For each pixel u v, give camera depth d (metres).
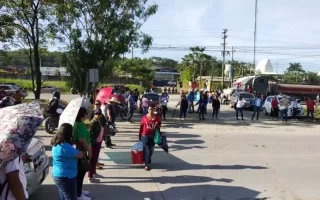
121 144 12.51
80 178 6.52
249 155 11.22
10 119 3.02
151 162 9.96
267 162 10.28
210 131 16.81
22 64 104.50
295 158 10.94
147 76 78.69
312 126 20.33
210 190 7.53
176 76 113.31
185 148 12.18
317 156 11.31
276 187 7.85
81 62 21.19
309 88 49.47
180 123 20.06
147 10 21.73
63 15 20.98
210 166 9.62
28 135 3.03
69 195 5.25
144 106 19.64
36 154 6.11
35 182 5.91
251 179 8.45
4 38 24.41
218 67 108.69
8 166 3.11
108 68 21.88
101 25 21.20
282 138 15.08
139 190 7.44
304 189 7.75
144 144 9.02
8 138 2.91
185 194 7.23
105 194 7.14
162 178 8.35
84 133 6.64
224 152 11.60
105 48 21.22
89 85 21.41
